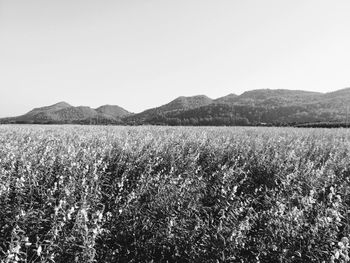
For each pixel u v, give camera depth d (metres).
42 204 5.41
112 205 6.13
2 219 5.15
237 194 7.58
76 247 4.19
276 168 9.29
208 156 11.41
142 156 9.81
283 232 4.57
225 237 4.44
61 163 7.95
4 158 7.84
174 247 4.79
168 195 6.00
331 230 4.59
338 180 8.05
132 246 5.04
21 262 4.16
